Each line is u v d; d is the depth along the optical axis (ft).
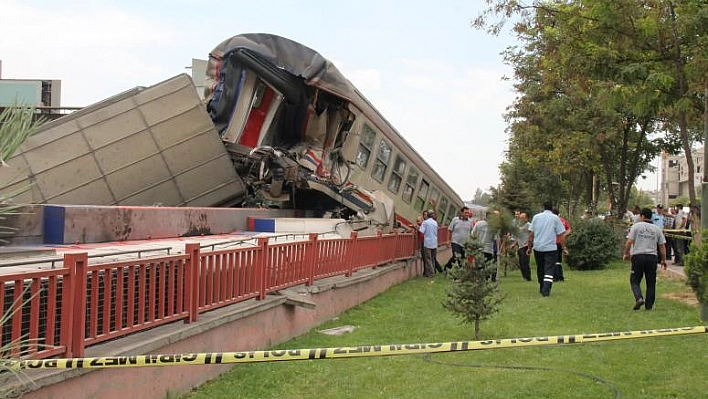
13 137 10.19
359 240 43.83
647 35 42.47
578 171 113.19
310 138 53.93
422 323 34.68
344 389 22.24
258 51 48.47
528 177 132.77
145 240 32.30
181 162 44.04
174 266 21.29
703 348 27.12
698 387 21.58
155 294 20.44
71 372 15.96
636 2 41.60
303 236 40.11
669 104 43.19
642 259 36.96
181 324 21.79
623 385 21.90
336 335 31.50
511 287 50.72
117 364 13.64
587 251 65.67
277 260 29.86
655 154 100.99
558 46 46.98
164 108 43.65
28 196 38.27
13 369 12.33
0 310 14.28
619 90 42.39
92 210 29.45
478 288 29.50
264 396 21.47
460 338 30.14
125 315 19.13
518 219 56.49
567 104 92.17
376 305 41.96
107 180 41.24
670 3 41.01
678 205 71.41
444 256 77.46
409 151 67.26
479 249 29.76
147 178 42.83
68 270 16.37
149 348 18.97
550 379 22.85
